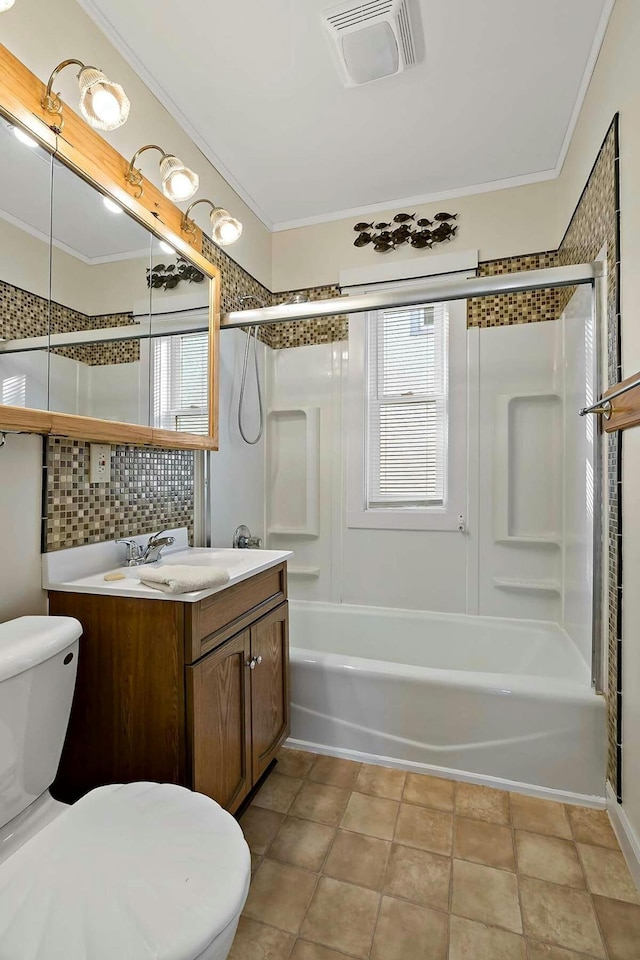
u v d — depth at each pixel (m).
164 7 1.53
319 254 2.85
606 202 1.64
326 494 2.87
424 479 2.72
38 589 1.43
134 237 1.69
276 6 1.52
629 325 1.45
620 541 1.52
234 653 1.52
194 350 2.02
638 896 1.29
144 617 1.34
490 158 2.31
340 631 2.73
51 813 1.15
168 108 1.93
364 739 1.93
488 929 1.20
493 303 2.55
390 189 2.56
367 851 1.45
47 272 1.35
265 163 2.33
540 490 2.48
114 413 1.59
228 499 2.50
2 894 0.79
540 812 1.63
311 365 2.90
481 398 2.56
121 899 0.78
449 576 2.64
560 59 1.74
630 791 1.43
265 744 1.73
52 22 1.41
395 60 1.72
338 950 1.15
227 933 0.76
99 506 1.67
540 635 2.36
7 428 1.23
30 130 1.27
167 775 1.31
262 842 1.49
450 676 1.84
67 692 1.21
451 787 1.76
